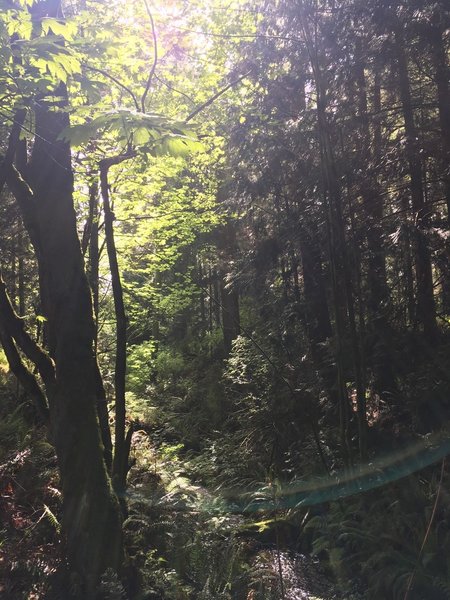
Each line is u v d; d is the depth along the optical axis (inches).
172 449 310.2
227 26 256.7
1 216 346.3
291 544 214.4
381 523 183.3
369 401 257.9
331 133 235.0
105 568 148.7
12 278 401.7
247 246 388.2
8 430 237.3
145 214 362.3
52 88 146.6
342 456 221.1
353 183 243.0
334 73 231.1
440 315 242.2
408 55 227.3
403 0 206.1
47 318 178.4
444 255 224.1
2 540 161.2
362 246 252.7
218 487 259.3
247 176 324.2
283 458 274.8
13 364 174.6
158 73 257.8
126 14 230.4
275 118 280.8
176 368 527.2
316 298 297.6
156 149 134.0
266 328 340.8
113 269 198.5
